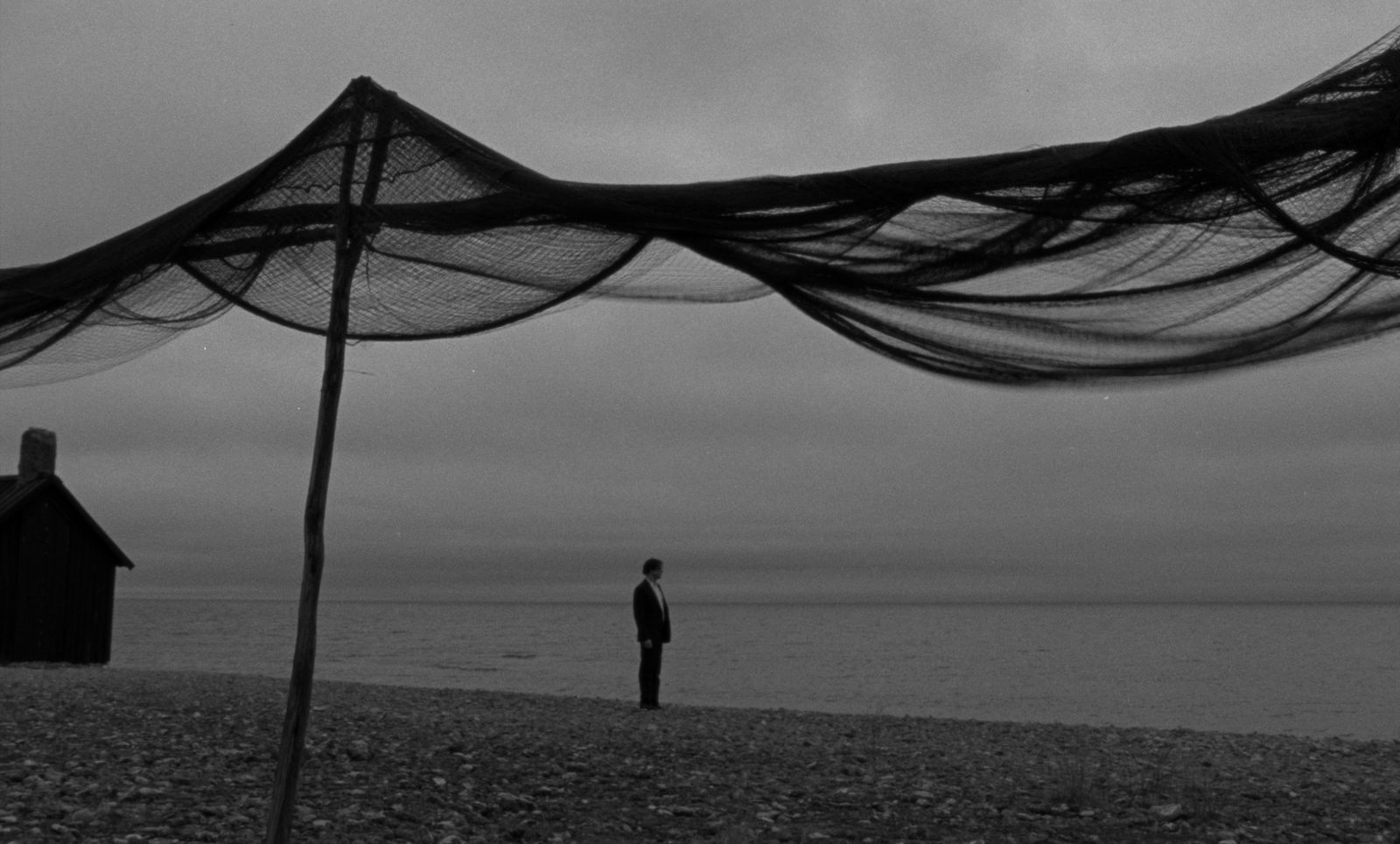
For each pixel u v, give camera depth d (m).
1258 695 47.56
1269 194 4.38
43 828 8.42
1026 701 42.50
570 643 114.81
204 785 10.42
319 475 5.68
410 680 48.28
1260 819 10.62
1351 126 4.22
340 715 16.75
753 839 8.89
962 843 9.19
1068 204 4.48
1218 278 4.55
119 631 137.50
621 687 45.78
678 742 14.93
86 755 12.05
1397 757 16.25
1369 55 4.40
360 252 5.50
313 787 10.55
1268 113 4.36
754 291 5.33
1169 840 9.54
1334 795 12.30
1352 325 4.55
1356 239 4.43
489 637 133.88
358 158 5.47
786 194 4.75
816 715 20.83
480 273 5.48
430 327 5.82
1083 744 16.98
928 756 14.73
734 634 160.88
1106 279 4.64
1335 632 167.50
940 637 145.62
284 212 5.66
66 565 27.84
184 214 5.80
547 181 5.03
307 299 5.92
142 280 6.04
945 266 4.73
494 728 15.72
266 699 18.94
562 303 5.53
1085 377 4.79
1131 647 112.06
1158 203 4.43
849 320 5.07
